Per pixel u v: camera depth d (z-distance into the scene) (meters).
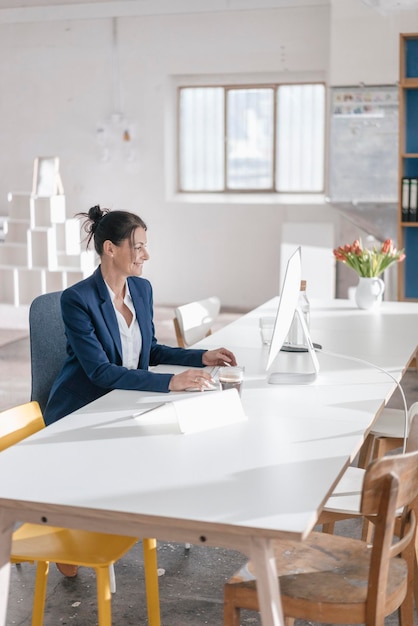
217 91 9.15
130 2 8.95
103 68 9.30
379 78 7.68
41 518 1.85
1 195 9.91
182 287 9.45
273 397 2.69
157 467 2.03
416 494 2.04
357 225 8.02
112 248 2.93
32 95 9.62
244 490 1.88
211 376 2.80
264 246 9.09
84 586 3.02
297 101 8.91
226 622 2.01
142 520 1.76
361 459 3.35
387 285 7.81
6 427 2.39
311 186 9.01
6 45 9.62
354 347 3.50
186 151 9.38
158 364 3.21
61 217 9.00
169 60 9.07
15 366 6.55
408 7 5.15
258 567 1.72
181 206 9.30
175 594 2.96
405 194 6.62
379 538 1.87
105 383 2.81
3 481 1.94
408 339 3.68
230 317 8.64
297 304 2.96
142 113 9.26
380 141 7.78
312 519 1.73
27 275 9.19
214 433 2.30
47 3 9.26
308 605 1.95
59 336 3.30
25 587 3.02
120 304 3.04
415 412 2.54
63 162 9.62
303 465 2.04
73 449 2.17
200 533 1.75
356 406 2.58
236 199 9.20
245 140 9.16
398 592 2.03
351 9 7.64
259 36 8.73
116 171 9.45
